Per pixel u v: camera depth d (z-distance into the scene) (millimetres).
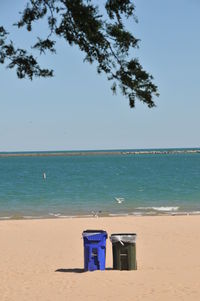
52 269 14367
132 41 6594
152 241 19688
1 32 7020
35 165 133000
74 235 21781
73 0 6547
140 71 6582
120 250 13383
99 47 6668
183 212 33562
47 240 20406
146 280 12406
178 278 12664
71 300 10797
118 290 11484
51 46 7023
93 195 47594
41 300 10898
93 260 13383
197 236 20703
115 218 28031
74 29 6816
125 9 6539
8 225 25344
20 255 16922
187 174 83438
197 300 10570
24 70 7145
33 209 36875
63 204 40125
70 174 85938
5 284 12531
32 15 6941
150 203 40281
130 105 6688
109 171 95500
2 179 73625
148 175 81188
